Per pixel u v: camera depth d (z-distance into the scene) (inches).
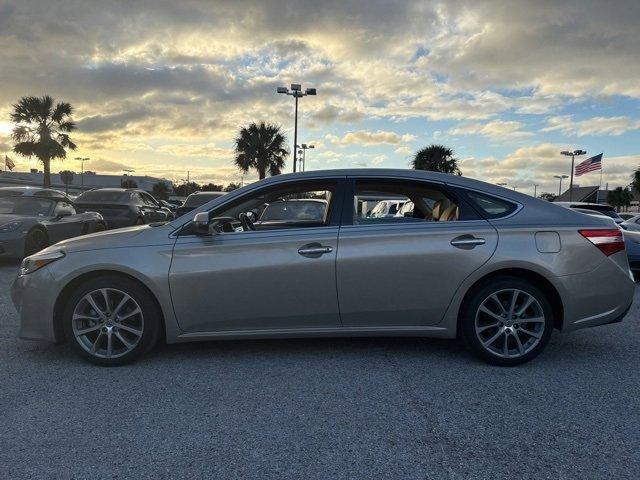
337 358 166.7
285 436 115.7
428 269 156.2
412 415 126.1
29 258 163.8
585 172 1430.9
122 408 129.4
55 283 155.9
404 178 166.1
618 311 160.4
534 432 117.9
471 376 151.7
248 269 155.5
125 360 157.5
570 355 171.9
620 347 181.2
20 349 174.2
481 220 161.3
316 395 137.6
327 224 163.5
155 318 157.6
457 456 107.7
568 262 156.9
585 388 143.2
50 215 390.6
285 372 154.3
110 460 105.7
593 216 169.5
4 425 120.3
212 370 155.7
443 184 165.6
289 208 192.2
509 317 158.6
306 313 158.2
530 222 160.7
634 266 335.6
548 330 157.6
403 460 106.1
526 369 157.9
